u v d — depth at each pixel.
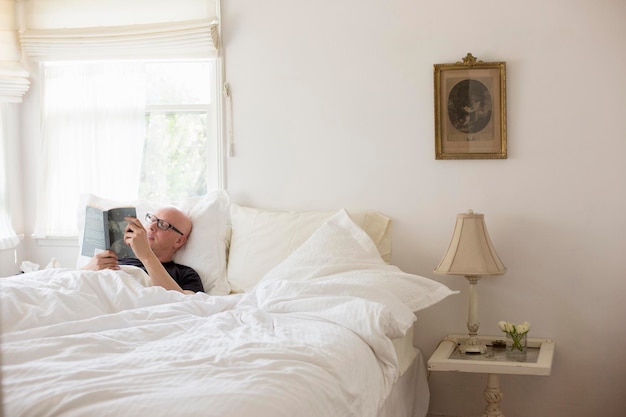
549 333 3.48
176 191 4.10
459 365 3.06
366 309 2.56
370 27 3.66
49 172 4.12
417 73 3.60
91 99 4.05
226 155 3.90
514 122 3.49
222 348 2.15
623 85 3.37
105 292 2.81
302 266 3.20
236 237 3.69
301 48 3.76
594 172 3.41
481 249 3.30
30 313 2.51
